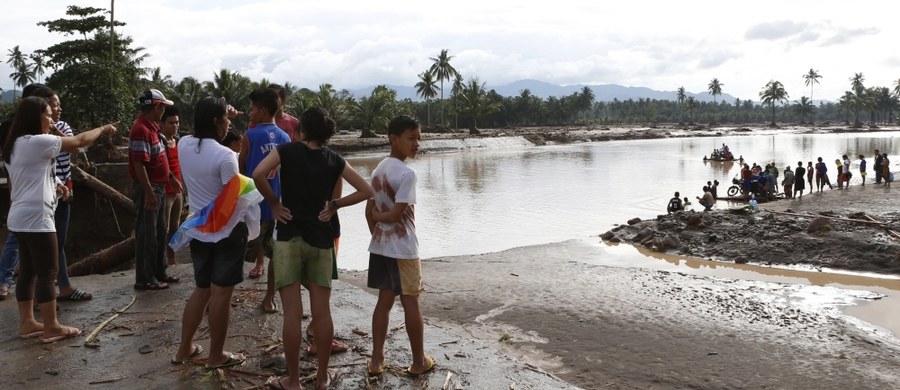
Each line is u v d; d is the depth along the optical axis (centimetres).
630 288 1004
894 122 18575
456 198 2788
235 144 626
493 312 855
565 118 15025
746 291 1008
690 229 1594
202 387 402
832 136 10119
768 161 4684
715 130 12762
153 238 614
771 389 590
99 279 661
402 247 414
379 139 6612
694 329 774
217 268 413
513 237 1830
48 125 467
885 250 1277
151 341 481
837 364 658
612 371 632
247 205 416
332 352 469
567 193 2919
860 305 942
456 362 455
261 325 524
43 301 471
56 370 424
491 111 9738
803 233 1441
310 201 384
